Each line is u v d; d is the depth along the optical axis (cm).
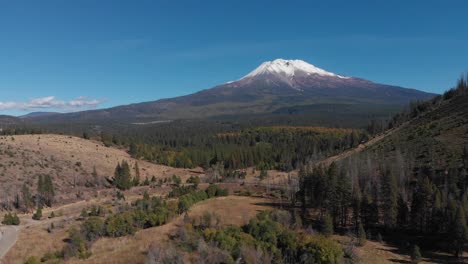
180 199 7919
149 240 5491
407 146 11031
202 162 18638
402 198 6944
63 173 11750
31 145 13562
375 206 6812
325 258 4734
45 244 5525
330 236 6191
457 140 9869
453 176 7231
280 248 5188
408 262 5297
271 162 18138
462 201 5972
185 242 5256
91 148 15900
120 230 5875
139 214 6438
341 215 7344
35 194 9462
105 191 11200
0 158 11019
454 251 5572
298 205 8775
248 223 6291
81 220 7138
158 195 10594
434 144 10175
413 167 9212
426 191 6425
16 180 9950
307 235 5631
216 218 6662
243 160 18388
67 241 5638
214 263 4600
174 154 18888
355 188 7325
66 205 9244
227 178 14012
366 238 6300
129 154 17888
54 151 13575
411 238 6288
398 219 6631
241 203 8831
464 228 5400
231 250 4962
